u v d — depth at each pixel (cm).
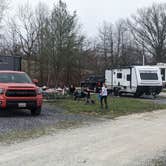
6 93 1537
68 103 2214
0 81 1611
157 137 1148
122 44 7475
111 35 7350
